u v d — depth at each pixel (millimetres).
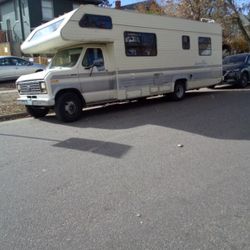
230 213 3832
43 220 3836
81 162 5781
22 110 11438
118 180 4895
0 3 28297
